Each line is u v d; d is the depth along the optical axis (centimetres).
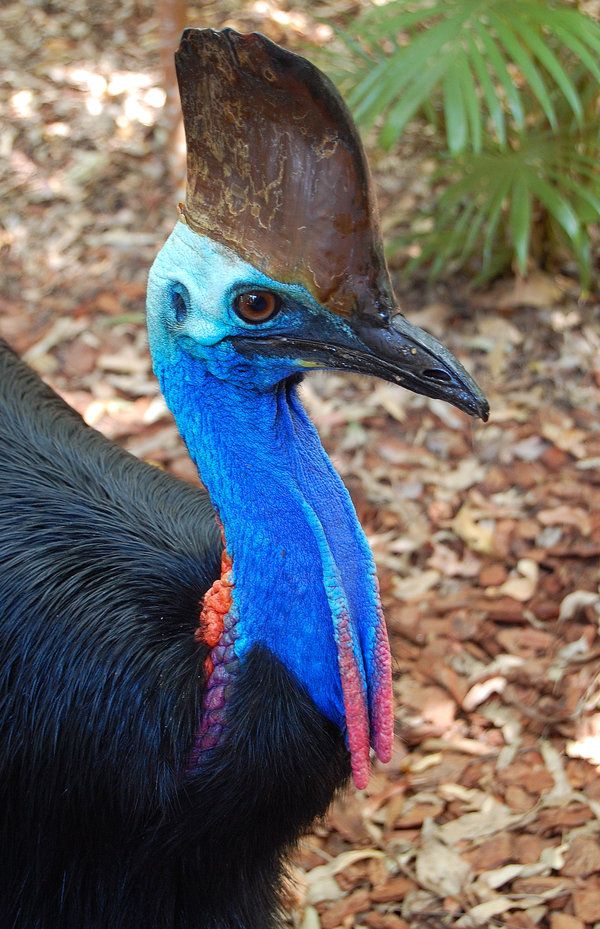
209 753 221
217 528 267
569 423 473
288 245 196
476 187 484
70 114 673
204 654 223
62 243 586
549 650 388
